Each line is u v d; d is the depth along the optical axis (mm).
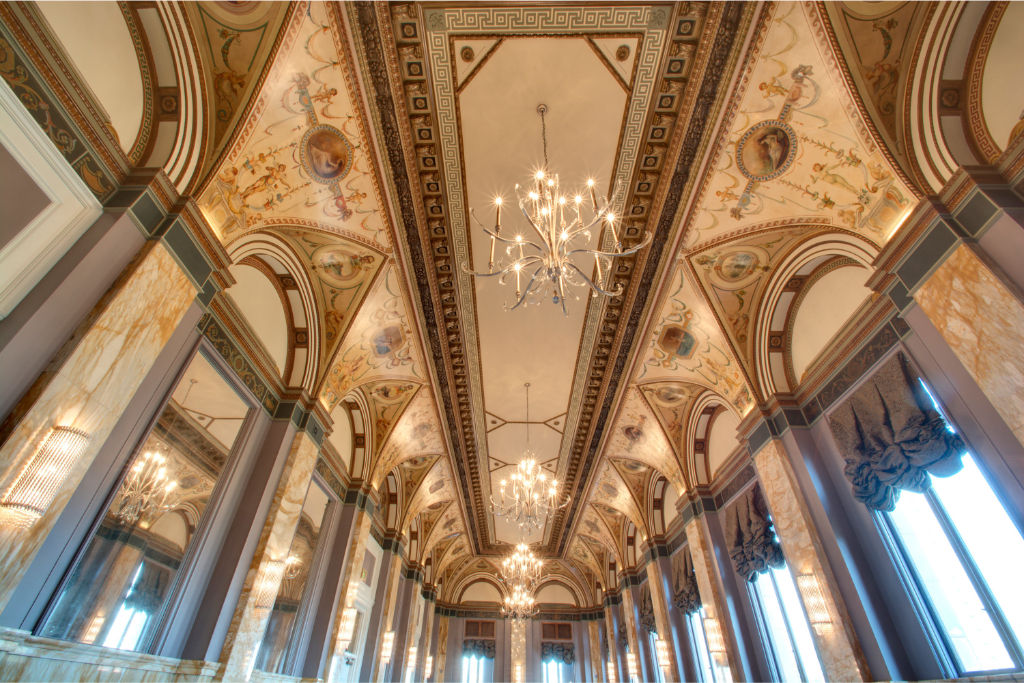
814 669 8516
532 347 10820
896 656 6191
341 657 10914
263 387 7973
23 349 3844
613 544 19344
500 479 16453
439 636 23219
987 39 5293
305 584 9922
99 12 4777
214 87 5648
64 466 3932
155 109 5359
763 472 8586
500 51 6043
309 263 8312
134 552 5398
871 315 6918
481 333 10352
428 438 13430
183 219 5219
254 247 7113
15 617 4016
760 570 9688
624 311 9398
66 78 4305
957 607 5855
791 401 8531
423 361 10578
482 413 12938
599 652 22969
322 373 8852
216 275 5926
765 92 5977
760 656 10031
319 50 5547
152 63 5344
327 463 10805
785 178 6672
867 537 6973
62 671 4348
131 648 5422
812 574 7273
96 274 4383
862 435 6949
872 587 6711
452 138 6891
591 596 24438
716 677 10875
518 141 7051
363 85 5914
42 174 4129
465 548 22297
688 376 10422
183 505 6199
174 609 5992
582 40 5922
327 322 8930
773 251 8164
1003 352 4543
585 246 8406
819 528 7402
